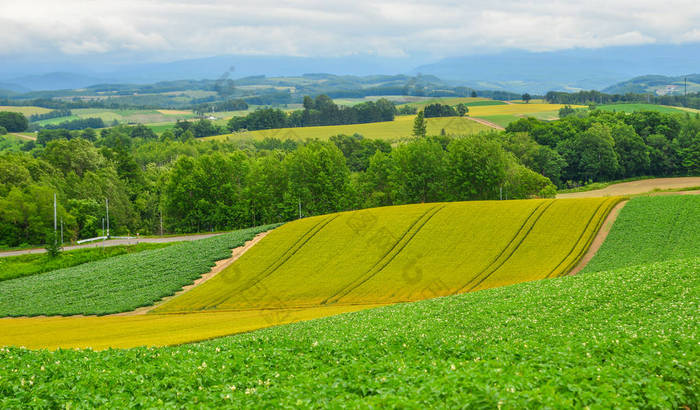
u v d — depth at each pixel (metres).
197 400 15.02
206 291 56.12
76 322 48.91
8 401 15.45
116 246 90.56
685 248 49.47
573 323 23.86
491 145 111.31
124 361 20.44
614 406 11.76
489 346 20.52
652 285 28.30
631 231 57.09
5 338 41.34
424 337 23.00
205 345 26.50
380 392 13.61
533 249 56.34
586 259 52.09
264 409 13.33
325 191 114.69
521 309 27.88
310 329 30.42
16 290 66.38
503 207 70.62
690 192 86.12
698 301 24.14
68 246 98.88
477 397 11.95
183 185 117.81
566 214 64.94
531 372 14.45
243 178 124.50
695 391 13.49
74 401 15.87
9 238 106.94
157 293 57.06
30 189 113.19
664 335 18.91
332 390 14.29
